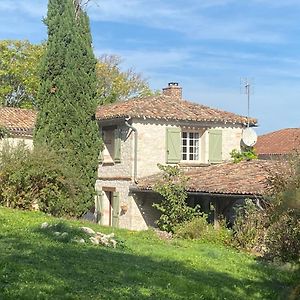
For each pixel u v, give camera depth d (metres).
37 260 10.46
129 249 14.12
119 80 49.31
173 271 11.61
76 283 9.13
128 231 19.66
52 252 11.55
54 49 21.97
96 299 8.34
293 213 12.40
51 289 8.51
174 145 25.42
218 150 26.25
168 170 22.42
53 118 21.72
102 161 27.23
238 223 17.98
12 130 29.11
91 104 22.25
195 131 26.25
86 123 22.08
